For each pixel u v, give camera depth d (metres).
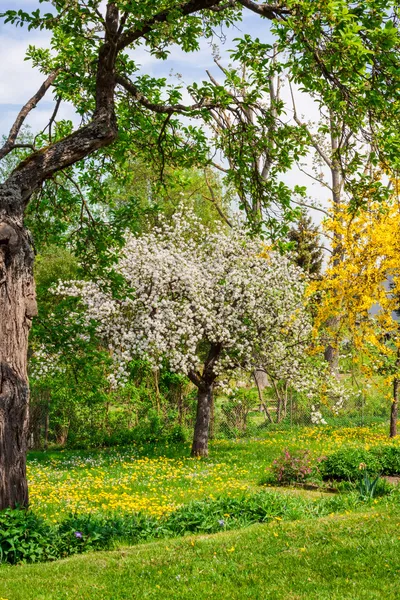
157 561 7.76
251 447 20.72
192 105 12.06
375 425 26.58
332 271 21.38
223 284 18.98
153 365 18.31
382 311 21.53
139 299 17.73
